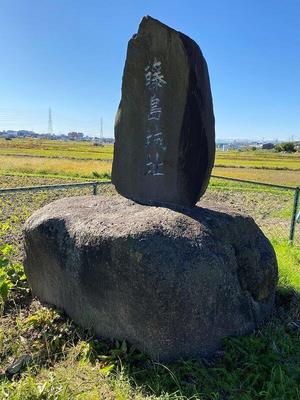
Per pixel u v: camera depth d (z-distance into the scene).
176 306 2.96
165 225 3.23
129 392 2.76
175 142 3.89
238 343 3.17
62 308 3.84
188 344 3.07
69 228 3.66
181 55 3.69
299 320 3.86
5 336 3.49
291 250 6.36
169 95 3.88
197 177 3.82
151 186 4.18
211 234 3.33
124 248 3.11
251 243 3.80
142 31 4.03
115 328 3.33
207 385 2.82
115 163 4.62
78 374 2.94
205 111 3.72
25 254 4.23
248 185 20.06
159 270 2.96
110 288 3.25
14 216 9.37
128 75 4.29
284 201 14.52
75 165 28.81
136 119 4.28
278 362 3.05
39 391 2.68
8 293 4.18
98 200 4.34
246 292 3.49
